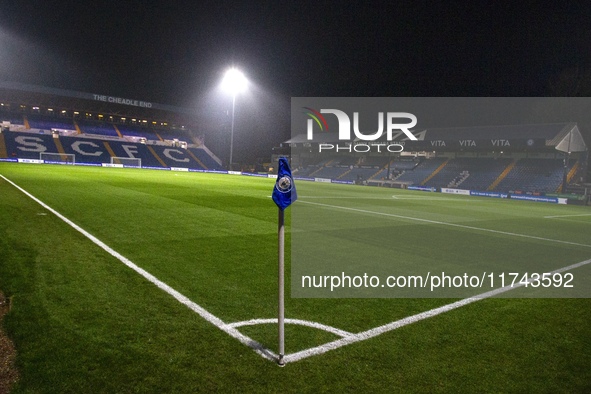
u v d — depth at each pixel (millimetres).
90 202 11336
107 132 51812
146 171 37500
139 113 54781
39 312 3613
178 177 29766
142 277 4805
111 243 6469
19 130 44812
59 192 13359
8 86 42812
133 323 3516
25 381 2590
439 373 2980
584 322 4238
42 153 40344
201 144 59531
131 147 50781
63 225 7691
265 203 14367
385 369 2992
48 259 5324
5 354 2898
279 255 2941
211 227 8547
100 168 36531
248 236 7816
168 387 2619
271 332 3510
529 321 4180
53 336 3186
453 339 3604
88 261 5348
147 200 12781
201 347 3164
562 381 2975
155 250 6184
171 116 57031
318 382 2768
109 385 2602
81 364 2816
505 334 3789
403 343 3453
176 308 3918
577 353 3453
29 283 4352
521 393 2785
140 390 2572
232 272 5266
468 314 4281
